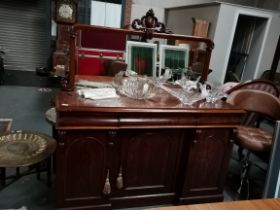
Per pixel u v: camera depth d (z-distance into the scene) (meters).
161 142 1.76
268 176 1.48
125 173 1.75
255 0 7.18
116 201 1.80
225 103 1.91
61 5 4.46
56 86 4.89
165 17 6.81
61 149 1.52
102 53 3.56
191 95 1.87
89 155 1.60
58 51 4.74
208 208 0.89
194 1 6.84
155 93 1.91
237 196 2.17
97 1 5.58
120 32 1.77
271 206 0.93
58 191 1.61
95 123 1.51
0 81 4.65
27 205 1.83
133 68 2.66
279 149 1.45
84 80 2.10
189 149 1.79
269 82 2.50
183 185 1.88
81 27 1.68
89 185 1.67
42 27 5.48
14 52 5.51
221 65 5.13
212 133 1.81
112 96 1.71
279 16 5.24
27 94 4.33
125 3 5.77
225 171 1.95
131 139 1.68
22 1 5.23
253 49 5.59
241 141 2.03
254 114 2.38
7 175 2.10
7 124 3.11
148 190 1.87
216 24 4.88
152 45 2.72
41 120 3.32
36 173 2.04
